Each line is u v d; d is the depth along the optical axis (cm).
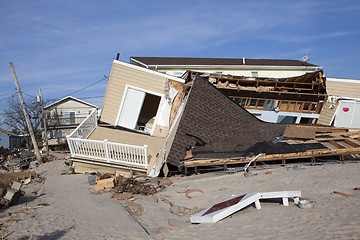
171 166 1411
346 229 482
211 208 753
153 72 1973
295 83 2303
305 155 1446
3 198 848
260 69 3269
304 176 1048
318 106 2377
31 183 1462
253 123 1845
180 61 3328
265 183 1003
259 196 718
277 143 1579
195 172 1393
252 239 511
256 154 1448
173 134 1549
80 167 1482
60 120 4538
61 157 3170
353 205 618
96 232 626
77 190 1134
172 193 1035
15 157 3509
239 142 1582
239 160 1413
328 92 2389
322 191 808
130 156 1441
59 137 4506
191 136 1529
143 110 2527
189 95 1641
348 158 1505
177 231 643
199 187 1086
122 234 623
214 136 1599
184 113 1577
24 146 6700
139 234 629
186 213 816
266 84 2392
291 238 484
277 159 1441
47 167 2169
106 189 1108
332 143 1568
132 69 2002
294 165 1418
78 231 626
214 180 1198
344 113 2378
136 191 1044
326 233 480
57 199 964
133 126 2012
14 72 2450
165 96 1947
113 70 2028
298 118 2394
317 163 1410
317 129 1791
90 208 831
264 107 2347
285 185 943
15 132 6700
